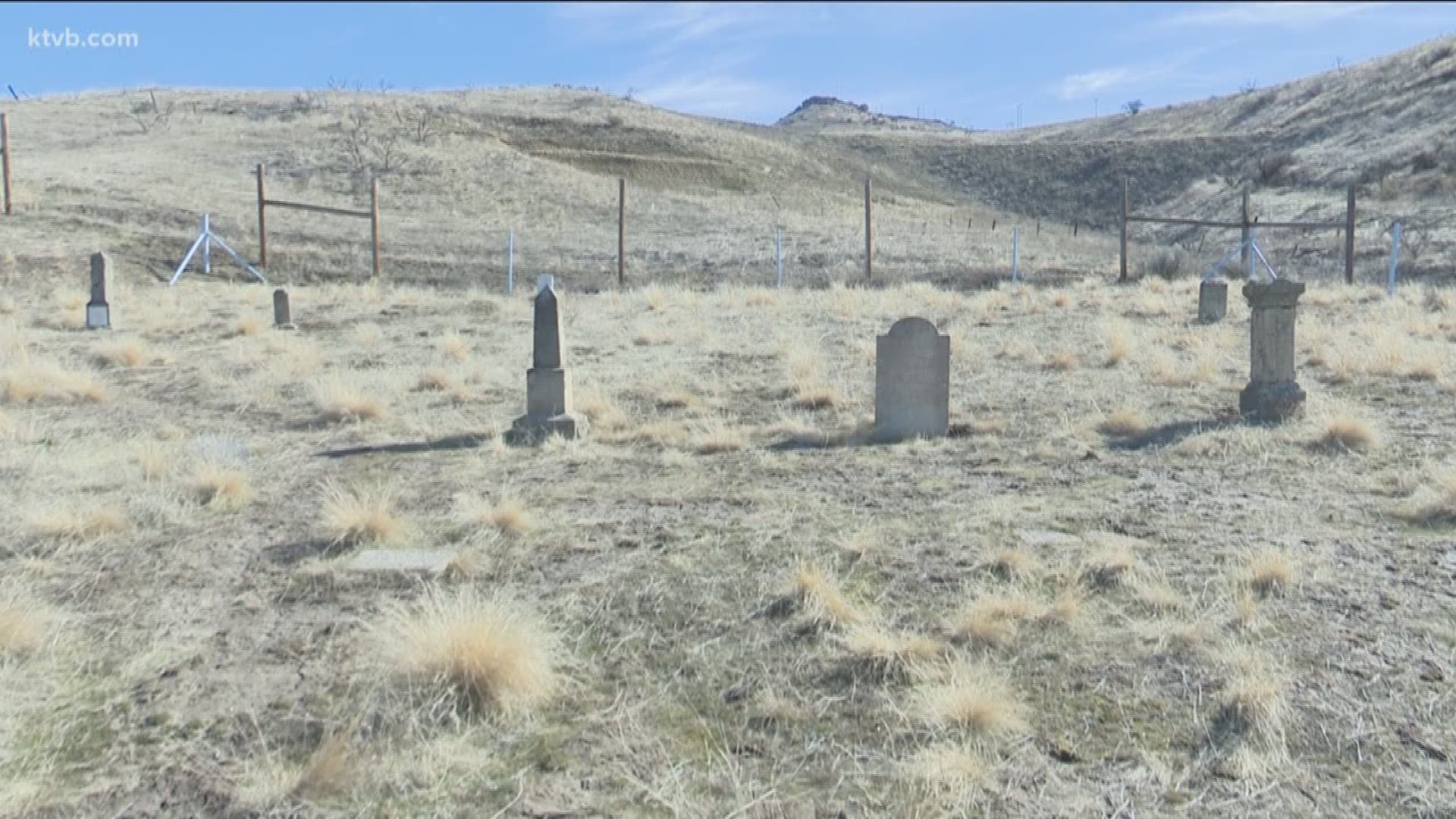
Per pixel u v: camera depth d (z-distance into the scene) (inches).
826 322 774.5
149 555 287.7
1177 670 214.2
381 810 173.2
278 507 335.9
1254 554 273.9
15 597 251.4
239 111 2901.1
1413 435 405.7
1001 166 4010.8
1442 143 2375.7
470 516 309.9
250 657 224.1
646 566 273.7
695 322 767.7
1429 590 250.8
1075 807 173.0
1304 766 184.1
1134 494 337.1
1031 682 211.2
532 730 196.1
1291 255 1737.2
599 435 436.8
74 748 191.0
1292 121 3533.5
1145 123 4724.4
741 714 201.0
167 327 791.7
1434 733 192.4
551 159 2918.3
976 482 356.5
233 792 177.6
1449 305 785.6
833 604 238.4
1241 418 445.1
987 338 684.7
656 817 170.6
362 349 692.1
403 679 208.7
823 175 3442.4
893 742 191.3
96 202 1518.2
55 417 488.4
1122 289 1008.2
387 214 1898.4
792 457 397.1
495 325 791.7
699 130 3641.7
